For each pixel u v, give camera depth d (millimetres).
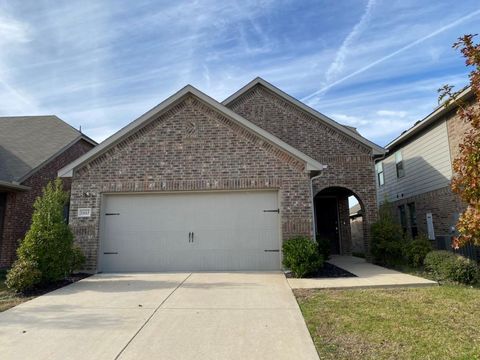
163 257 10406
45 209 9008
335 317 5754
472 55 3795
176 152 10727
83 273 9961
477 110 3900
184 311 6191
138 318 5836
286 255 9422
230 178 10516
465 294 7172
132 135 10852
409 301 6680
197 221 10531
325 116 14625
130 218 10633
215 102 10750
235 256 10320
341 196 17391
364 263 12812
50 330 5328
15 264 8281
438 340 4715
